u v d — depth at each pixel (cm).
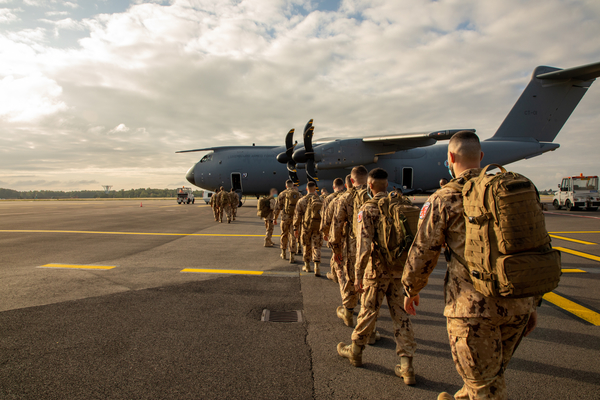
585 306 401
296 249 680
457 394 190
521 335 169
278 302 408
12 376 238
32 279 493
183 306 388
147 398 215
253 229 1130
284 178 2014
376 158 1681
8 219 1488
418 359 279
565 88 1831
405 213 240
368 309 256
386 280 254
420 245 177
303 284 486
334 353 284
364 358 280
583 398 225
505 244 142
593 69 1605
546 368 264
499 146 1778
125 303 395
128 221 1400
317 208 520
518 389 236
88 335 308
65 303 391
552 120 1866
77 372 245
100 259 642
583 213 1625
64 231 1060
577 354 287
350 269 328
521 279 137
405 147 1703
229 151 2067
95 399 213
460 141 183
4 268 564
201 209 2295
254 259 656
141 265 593
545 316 371
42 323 333
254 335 315
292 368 258
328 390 230
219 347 289
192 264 605
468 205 160
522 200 145
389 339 323
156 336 308
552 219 1345
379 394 227
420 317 369
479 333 159
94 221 1398
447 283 176
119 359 265
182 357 271
